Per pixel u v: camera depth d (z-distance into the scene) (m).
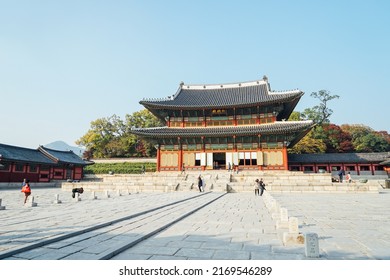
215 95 58.53
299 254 7.44
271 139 46.41
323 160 55.12
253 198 26.02
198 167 48.28
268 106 49.06
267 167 45.84
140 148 76.06
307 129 44.69
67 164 58.88
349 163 54.59
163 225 11.12
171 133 47.47
